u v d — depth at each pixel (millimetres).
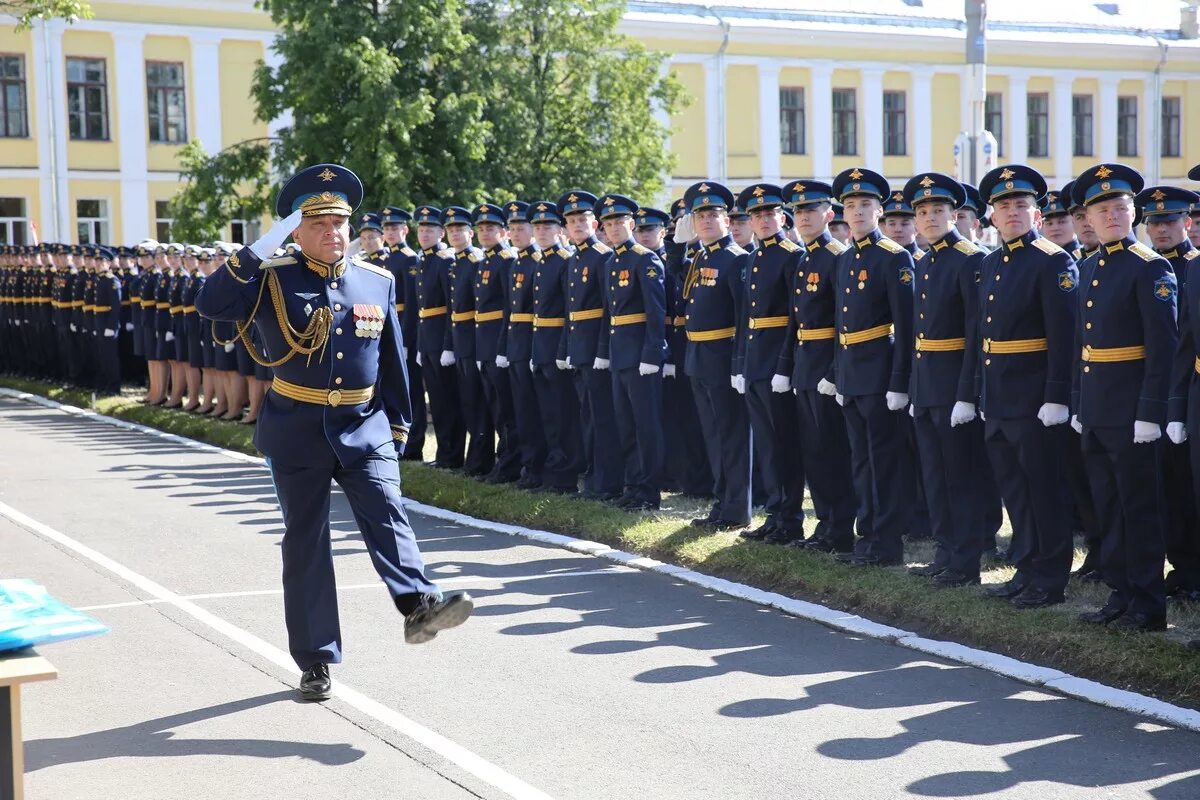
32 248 21719
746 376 8656
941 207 7430
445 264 12023
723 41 32531
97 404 18250
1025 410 6863
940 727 5246
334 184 5617
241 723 5367
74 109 29438
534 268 10812
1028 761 4879
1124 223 6539
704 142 32781
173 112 30219
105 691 5781
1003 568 7926
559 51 23047
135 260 20531
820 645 6434
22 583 4277
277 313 5555
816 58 33531
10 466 12695
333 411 5594
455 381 12070
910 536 8844
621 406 9938
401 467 12258
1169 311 6328
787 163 33688
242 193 28422
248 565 8227
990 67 34594
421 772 4828
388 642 6504
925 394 7410
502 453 11352
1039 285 6824
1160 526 6430
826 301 8172
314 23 19828
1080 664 5965
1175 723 5238
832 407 8234
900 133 34656
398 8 20234
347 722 5367
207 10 30031
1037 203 7219
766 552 8023
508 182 22000
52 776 4832
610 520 9188
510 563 8320
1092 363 6559
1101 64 35562
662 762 4898
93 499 10742
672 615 7012
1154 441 6273
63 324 19953
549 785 4691
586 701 5590
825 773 4781
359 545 8883
